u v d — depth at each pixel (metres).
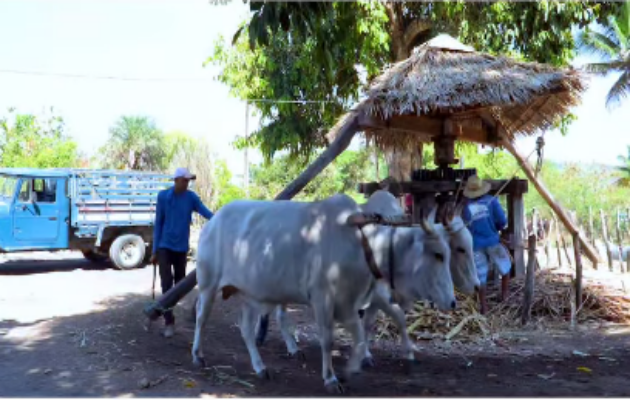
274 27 5.59
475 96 7.25
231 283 5.45
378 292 5.69
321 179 30.58
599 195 31.56
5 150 32.47
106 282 12.08
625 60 21.52
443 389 5.18
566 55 13.75
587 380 5.50
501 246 7.98
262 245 5.17
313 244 4.94
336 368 5.84
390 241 5.12
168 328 6.76
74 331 6.94
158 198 6.95
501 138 9.59
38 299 9.84
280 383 5.30
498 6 12.78
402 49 14.32
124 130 39.56
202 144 34.12
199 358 5.70
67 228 13.70
